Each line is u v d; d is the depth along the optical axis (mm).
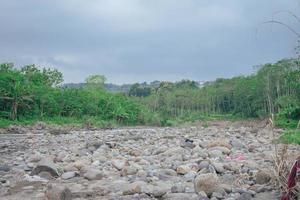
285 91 23609
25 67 34125
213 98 70188
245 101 56781
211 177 6094
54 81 36938
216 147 10484
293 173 5129
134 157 10016
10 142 16062
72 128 28125
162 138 16922
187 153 10242
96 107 37406
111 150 11844
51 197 5996
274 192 5938
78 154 10898
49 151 12359
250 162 8133
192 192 6203
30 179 7312
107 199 6027
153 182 6930
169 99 66625
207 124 39094
